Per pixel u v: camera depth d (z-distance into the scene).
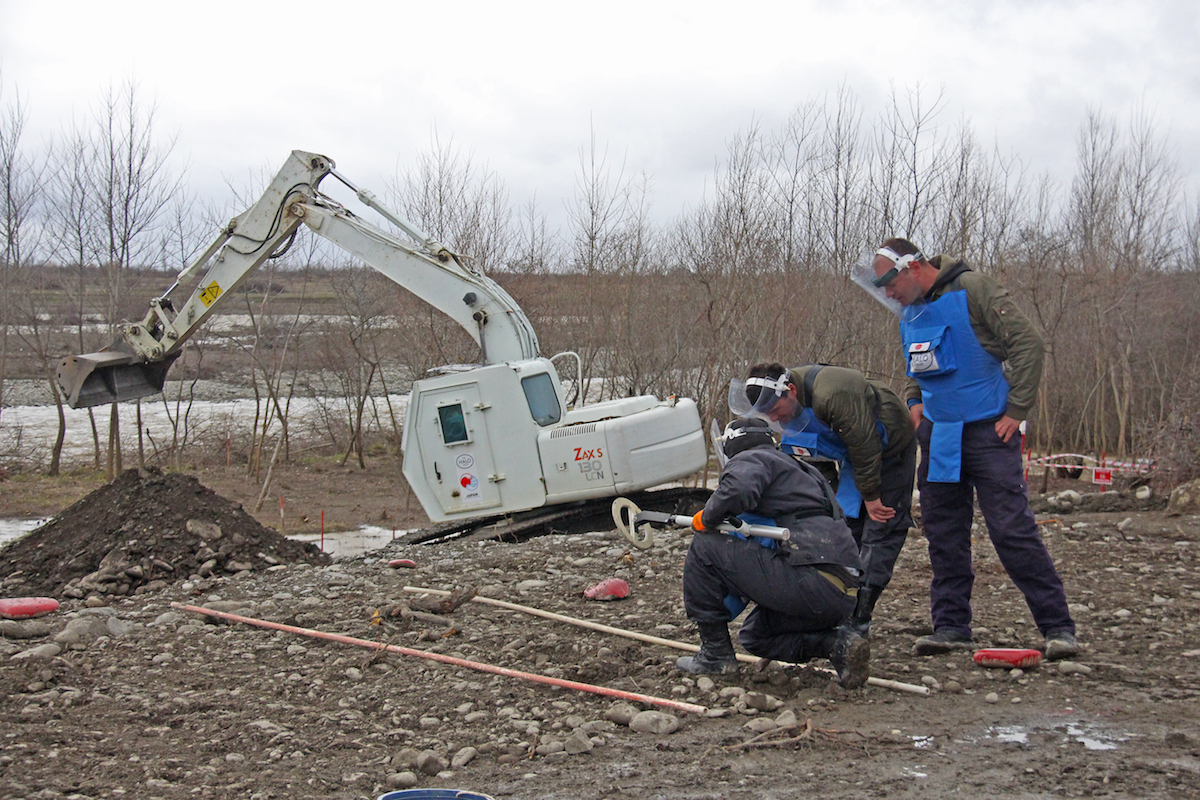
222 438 24.22
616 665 4.78
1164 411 21.05
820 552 4.11
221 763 3.69
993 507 4.72
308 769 3.63
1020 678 4.47
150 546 8.02
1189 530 8.43
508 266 19.91
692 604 4.48
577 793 3.34
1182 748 3.54
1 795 3.27
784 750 3.64
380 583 7.09
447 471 10.95
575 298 19.84
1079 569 6.92
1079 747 3.58
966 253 17.41
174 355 11.96
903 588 6.59
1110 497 11.16
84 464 22.34
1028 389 4.51
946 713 4.02
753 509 4.18
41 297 22.14
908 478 4.86
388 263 11.42
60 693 4.48
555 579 7.12
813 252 17.53
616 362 19.23
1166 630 5.24
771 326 16.78
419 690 4.58
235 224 11.61
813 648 4.36
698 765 3.54
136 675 4.86
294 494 18.95
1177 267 24.19
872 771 3.40
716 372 16.88
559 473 10.66
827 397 4.55
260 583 7.38
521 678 4.68
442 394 10.88
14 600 6.27
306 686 4.70
